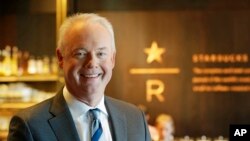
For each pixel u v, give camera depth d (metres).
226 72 4.58
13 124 1.61
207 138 4.58
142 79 4.68
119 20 4.69
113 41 1.67
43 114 1.63
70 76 1.61
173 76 4.64
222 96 4.58
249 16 4.56
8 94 4.16
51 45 4.58
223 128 4.57
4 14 4.63
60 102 1.68
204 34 4.61
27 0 4.61
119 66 4.70
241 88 4.56
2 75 4.21
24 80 4.18
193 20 4.62
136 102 4.68
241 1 4.55
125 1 4.68
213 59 4.59
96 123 1.66
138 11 4.68
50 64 4.36
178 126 4.62
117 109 1.82
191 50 4.62
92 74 1.59
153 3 4.66
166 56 4.65
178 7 4.63
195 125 4.61
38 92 4.28
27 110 1.65
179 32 4.63
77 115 1.66
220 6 4.58
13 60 4.38
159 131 4.44
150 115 4.65
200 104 4.61
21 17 4.62
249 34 4.55
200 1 4.60
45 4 4.59
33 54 4.59
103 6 4.68
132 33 4.68
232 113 4.56
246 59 4.55
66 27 1.63
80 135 1.63
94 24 1.60
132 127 1.79
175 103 4.64
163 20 4.65
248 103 4.55
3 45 4.61
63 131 1.60
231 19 4.58
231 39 4.58
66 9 3.96
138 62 4.68
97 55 1.60
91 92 1.63
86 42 1.57
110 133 1.71
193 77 4.62
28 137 1.55
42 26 4.60
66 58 1.61
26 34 4.61
